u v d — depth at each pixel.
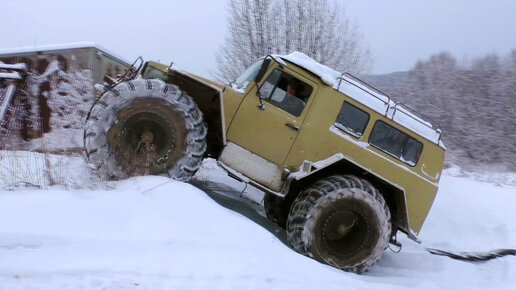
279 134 5.66
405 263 6.04
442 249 7.48
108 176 5.15
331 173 5.75
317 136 5.66
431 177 5.89
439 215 9.35
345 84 5.92
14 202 3.89
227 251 3.83
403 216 5.66
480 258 6.91
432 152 5.91
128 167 5.28
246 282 3.38
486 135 31.92
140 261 3.40
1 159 5.16
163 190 4.70
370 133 5.76
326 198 5.18
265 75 5.71
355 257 5.24
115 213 4.02
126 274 3.19
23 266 3.08
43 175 4.79
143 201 4.34
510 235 8.21
